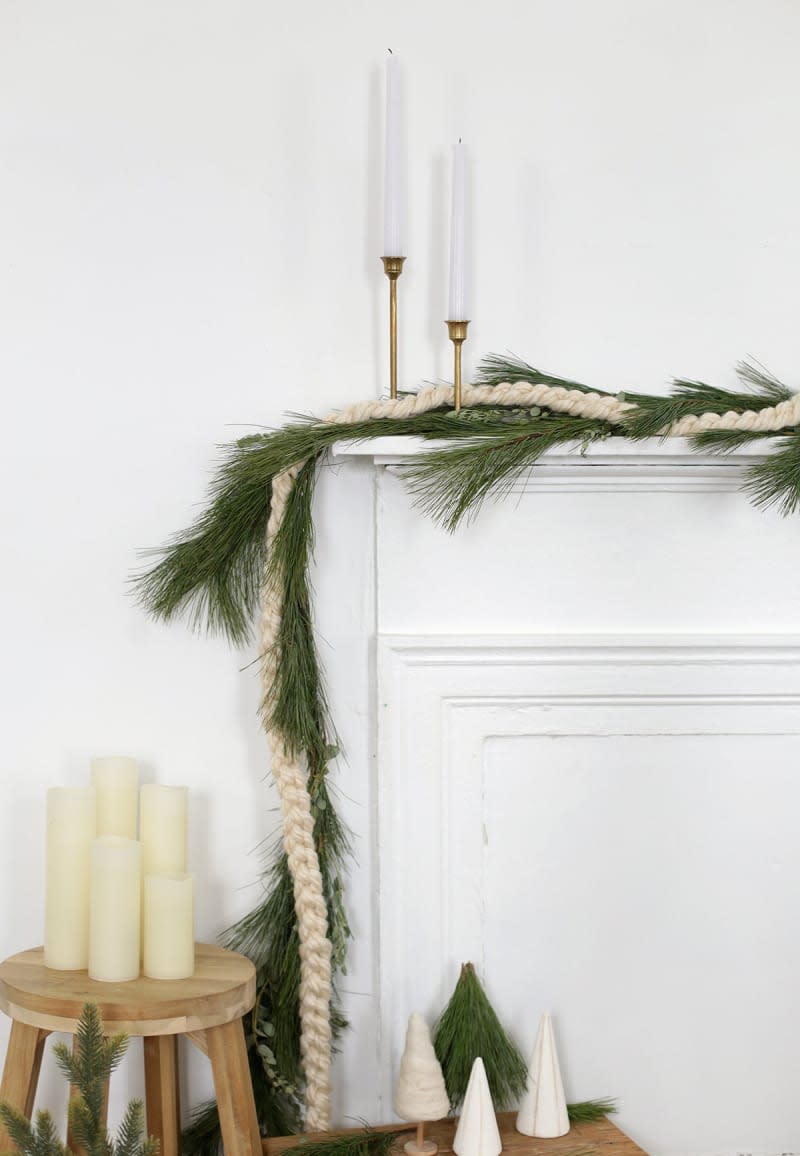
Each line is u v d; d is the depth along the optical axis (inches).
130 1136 45.8
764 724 66.3
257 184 64.9
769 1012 66.8
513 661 64.7
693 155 66.6
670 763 66.2
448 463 59.6
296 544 62.2
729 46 66.6
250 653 65.1
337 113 65.0
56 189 64.1
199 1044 57.4
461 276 61.4
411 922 64.9
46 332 64.2
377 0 65.1
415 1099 58.1
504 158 65.8
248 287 64.9
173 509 64.8
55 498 64.4
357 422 62.1
